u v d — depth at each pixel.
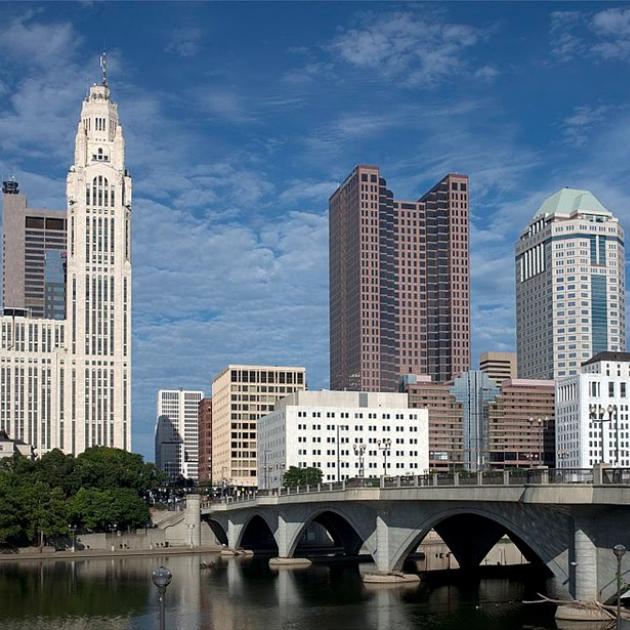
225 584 146.75
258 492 190.38
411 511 125.25
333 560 181.38
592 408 130.25
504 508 103.12
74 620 114.81
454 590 127.38
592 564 89.31
